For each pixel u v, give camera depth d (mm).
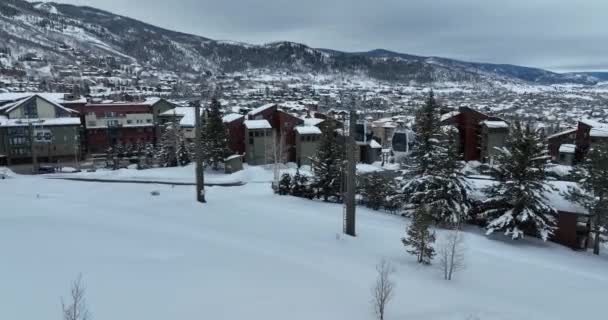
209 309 12391
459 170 36094
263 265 17922
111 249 17703
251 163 66188
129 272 14672
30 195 36344
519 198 31531
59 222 23312
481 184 40312
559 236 33688
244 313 12484
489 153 62656
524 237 34062
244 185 48844
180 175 57281
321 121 70750
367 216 36500
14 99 79688
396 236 29875
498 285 21172
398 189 39938
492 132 62438
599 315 18219
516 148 32469
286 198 42031
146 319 11102
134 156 72625
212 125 61375
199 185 37156
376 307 14578
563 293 21078
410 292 17250
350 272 19062
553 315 17172
